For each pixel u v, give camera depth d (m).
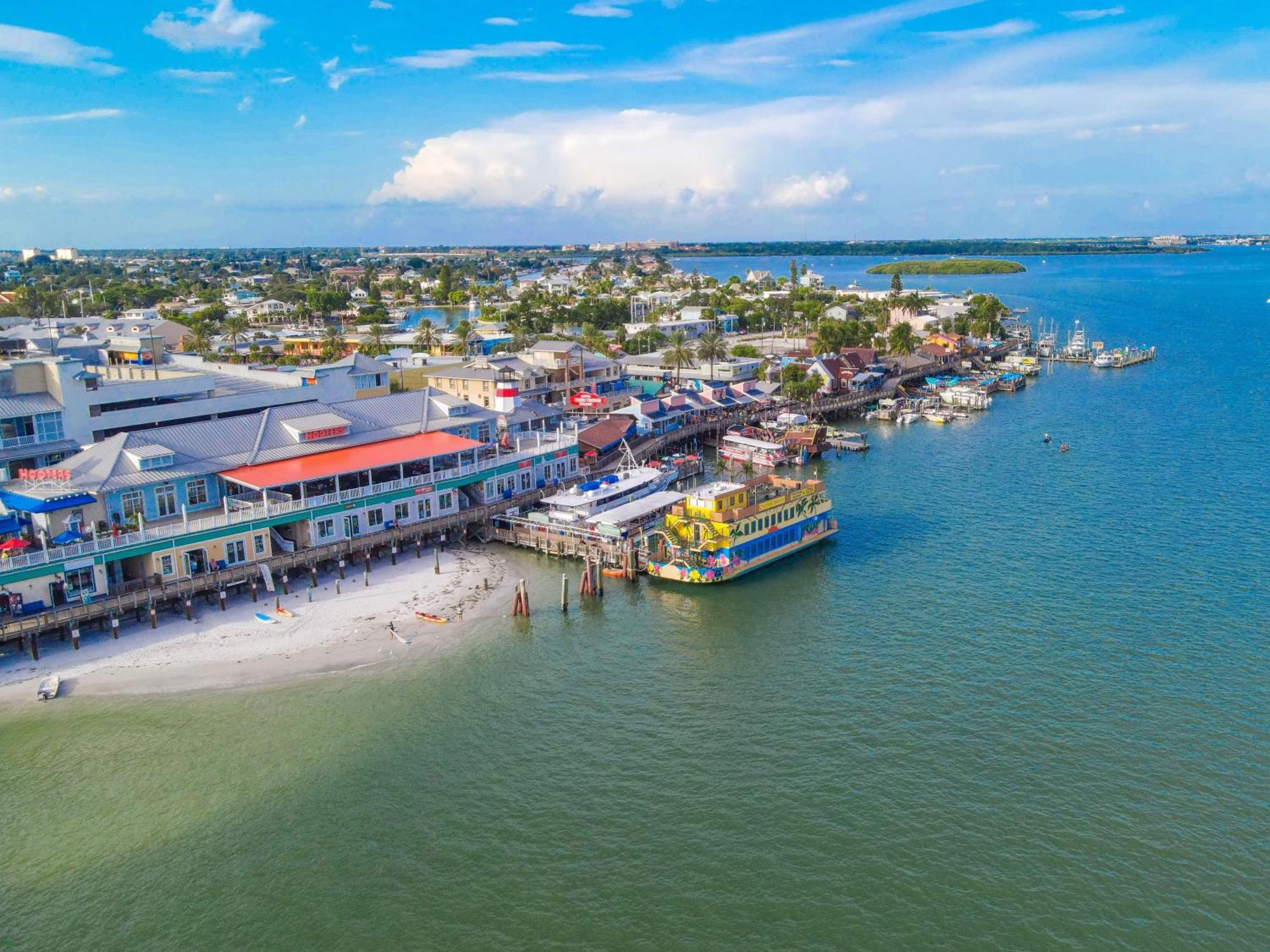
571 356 176.38
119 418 99.94
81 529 81.31
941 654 73.69
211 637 76.38
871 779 56.97
